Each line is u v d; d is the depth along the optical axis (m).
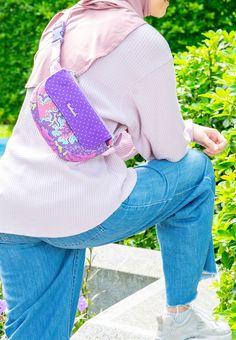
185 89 4.94
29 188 2.93
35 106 2.95
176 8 7.38
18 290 3.08
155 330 3.75
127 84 2.93
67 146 2.90
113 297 4.72
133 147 3.24
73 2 8.08
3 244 3.05
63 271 3.07
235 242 3.68
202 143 3.23
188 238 3.13
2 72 8.69
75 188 2.90
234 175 3.86
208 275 3.31
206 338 3.25
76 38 3.02
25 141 3.03
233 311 3.42
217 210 4.42
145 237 5.43
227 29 7.38
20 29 8.51
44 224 2.92
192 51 5.12
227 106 4.12
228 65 4.60
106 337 3.61
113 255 4.81
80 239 2.96
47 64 3.07
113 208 2.91
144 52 2.92
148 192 3.00
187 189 3.11
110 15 3.01
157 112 2.97
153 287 4.23
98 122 2.89
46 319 3.06
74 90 2.91
